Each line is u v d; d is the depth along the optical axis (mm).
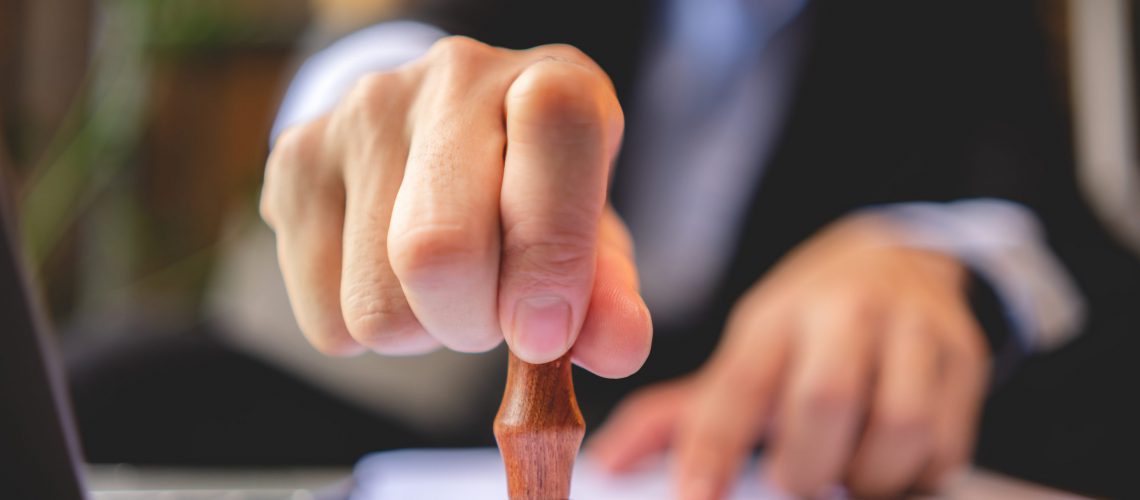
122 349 738
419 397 743
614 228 328
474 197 274
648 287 878
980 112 801
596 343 289
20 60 1534
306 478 470
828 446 468
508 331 280
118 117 1561
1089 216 694
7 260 287
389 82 308
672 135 929
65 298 1571
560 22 883
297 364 731
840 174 861
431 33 720
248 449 717
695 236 904
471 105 287
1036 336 638
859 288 529
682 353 829
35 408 291
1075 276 648
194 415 717
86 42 1575
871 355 487
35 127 1533
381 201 297
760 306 582
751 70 909
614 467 536
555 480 293
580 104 272
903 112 837
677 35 935
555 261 274
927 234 647
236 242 858
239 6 1636
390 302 291
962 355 507
